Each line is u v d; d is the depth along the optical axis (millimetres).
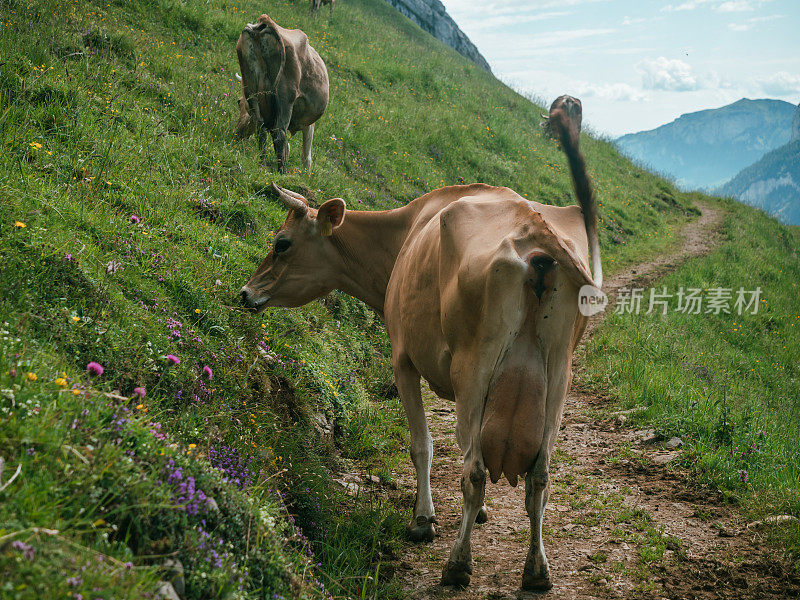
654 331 9945
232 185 7527
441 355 3850
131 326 3768
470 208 3689
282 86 9016
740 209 26609
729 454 5543
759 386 9219
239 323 4996
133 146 6695
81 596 1812
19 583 1768
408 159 14555
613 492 4988
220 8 15969
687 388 7191
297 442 4453
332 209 4883
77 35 8969
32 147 5375
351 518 4180
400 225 4984
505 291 3189
